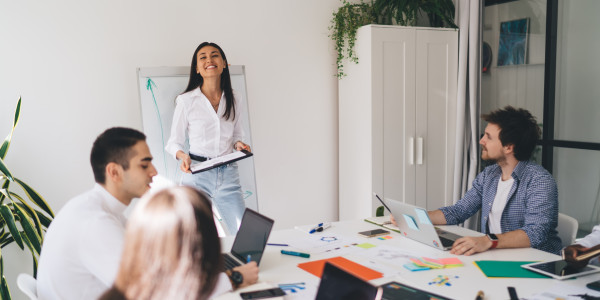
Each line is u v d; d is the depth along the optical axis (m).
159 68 3.29
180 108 3.19
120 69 3.32
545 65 3.61
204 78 3.22
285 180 4.02
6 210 2.53
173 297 0.75
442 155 4.14
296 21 3.93
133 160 1.53
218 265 0.80
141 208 0.78
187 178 3.27
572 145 3.46
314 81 4.07
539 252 1.95
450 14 4.04
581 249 1.71
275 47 3.86
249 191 3.58
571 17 3.45
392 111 3.88
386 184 3.92
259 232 1.82
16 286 3.06
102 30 3.25
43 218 2.76
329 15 4.06
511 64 3.92
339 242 2.12
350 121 4.04
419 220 2.01
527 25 3.76
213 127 3.26
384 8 4.12
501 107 4.05
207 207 0.80
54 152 3.18
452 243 2.04
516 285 1.58
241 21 3.70
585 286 1.57
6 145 2.69
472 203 2.51
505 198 2.34
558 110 3.59
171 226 0.75
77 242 1.44
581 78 3.41
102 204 1.54
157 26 3.41
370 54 3.75
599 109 3.31
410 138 3.97
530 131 2.24
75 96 3.21
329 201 4.27
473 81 3.95
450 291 1.54
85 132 3.26
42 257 1.50
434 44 4.00
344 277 1.28
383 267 1.77
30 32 3.05
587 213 3.44
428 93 4.02
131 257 0.76
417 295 1.49
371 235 2.21
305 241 2.14
